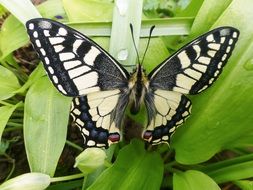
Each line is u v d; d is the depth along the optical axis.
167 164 0.15
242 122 0.12
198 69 0.11
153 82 0.12
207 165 0.14
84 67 0.11
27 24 0.10
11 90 0.14
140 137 0.15
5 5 0.13
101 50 0.11
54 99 0.13
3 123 0.13
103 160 0.11
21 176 0.11
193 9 0.15
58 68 0.11
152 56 0.13
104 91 0.12
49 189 0.14
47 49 0.11
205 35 0.11
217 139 0.13
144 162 0.13
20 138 0.16
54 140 0.12
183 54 0.11
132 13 0.13
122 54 0.13
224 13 0.12
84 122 0.12
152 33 0.13
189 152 0.13
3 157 0.16
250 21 0.12
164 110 0.12
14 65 0.16
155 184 0.13
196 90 0.12
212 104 0.13
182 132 0.13
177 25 0.13
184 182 0.13
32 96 0.13
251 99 0.12
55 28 0.11
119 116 0.12
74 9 0.14
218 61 0.11
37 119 0.12
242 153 0.15
